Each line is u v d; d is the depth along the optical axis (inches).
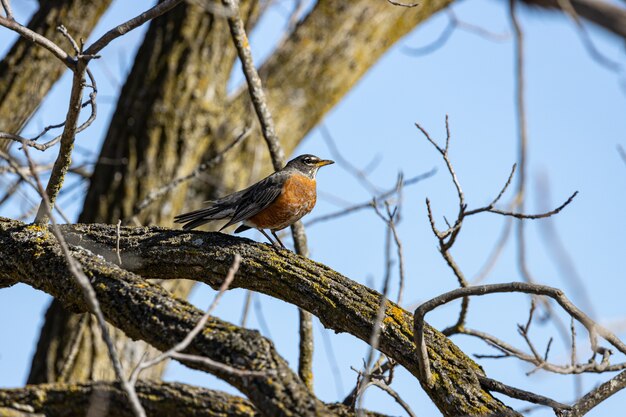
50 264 387.2
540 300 470.0
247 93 751.7
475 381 356.5
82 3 663.1
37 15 668.1
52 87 657.0
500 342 441.4
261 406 317.4
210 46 723.4
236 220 533.0
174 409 342.3
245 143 730.2
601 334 318.0
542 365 302.8
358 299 379.6
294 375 327.0
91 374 623.8
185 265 405.4
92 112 386.9
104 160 673.6
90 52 375.2
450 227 396.5
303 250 531.2
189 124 707.4
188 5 725.9
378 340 370.6
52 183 401.1
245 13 710.5
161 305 355.3
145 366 278.5
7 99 632.4
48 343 628.4
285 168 561.6
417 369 363.3
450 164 391.9
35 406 338.0
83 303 374.6
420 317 329.7
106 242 414.3
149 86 710.5
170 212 684.1
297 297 387.2
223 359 331.0
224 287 299.3
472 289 326.3
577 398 341.4
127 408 340.2
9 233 403.5
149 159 692.1
